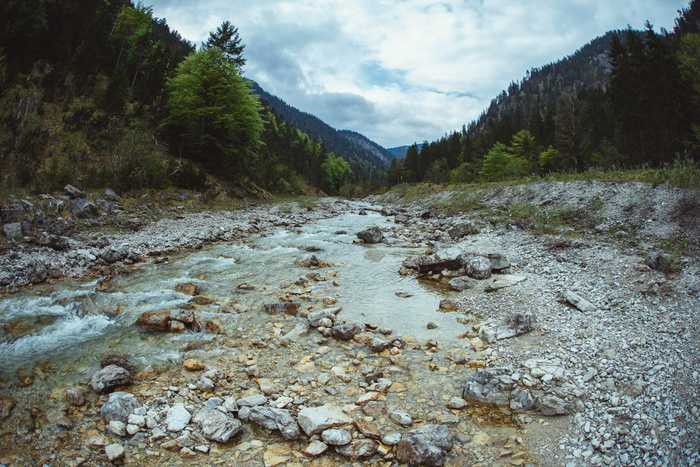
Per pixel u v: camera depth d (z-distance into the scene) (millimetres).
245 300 11586
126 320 9914
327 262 16656
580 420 5855
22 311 10234
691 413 5383
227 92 39719
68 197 19891
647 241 14148
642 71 35281
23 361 7629
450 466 5051
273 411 5949
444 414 6156
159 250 17203
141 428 5637
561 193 21938
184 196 30078
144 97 40344
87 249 15492
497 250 16953
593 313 9484
